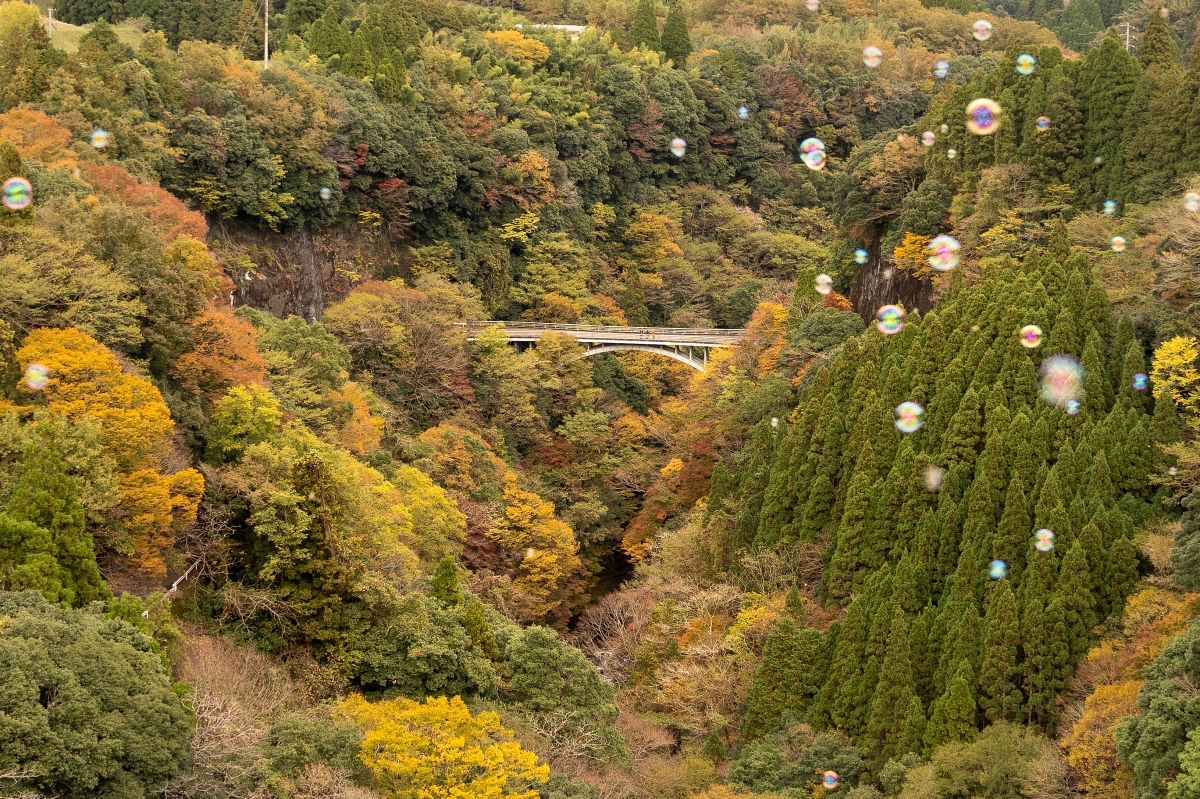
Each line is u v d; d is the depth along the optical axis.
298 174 122.44
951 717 56.22
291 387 79.12
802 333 96.12
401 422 104.06
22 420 53.97
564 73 172.75
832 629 63.81
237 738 43.94
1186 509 62.75
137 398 56.28
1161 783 45.66
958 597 62.12
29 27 103.88
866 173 109.81
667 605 76.25
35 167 76.12
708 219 171.62
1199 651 48.41
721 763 61.81
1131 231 83.56
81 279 60.59
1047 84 97.75
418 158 135.38
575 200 151.50
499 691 60.31
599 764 56.59
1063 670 57.66
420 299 115.88
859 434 73.62
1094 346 70.50
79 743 38.09
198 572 60.22
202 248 77.12
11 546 46.16
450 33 177.25
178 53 135.75
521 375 116.44
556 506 107.50
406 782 45.91
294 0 168.62
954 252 84.62
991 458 65.19
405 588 63.34
